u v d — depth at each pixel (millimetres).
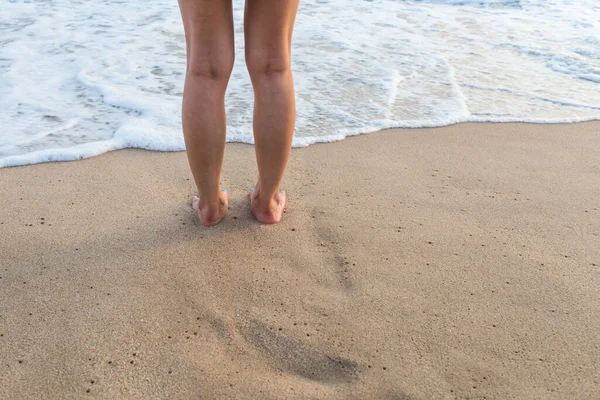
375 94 3834
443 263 2074
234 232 2240
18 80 3832
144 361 1597
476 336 1713
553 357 1637
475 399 1491
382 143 3148
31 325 1722
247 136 3152
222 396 1487
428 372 1575
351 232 2264
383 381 1543
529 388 1527
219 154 2070
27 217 2320
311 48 4652
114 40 4688
